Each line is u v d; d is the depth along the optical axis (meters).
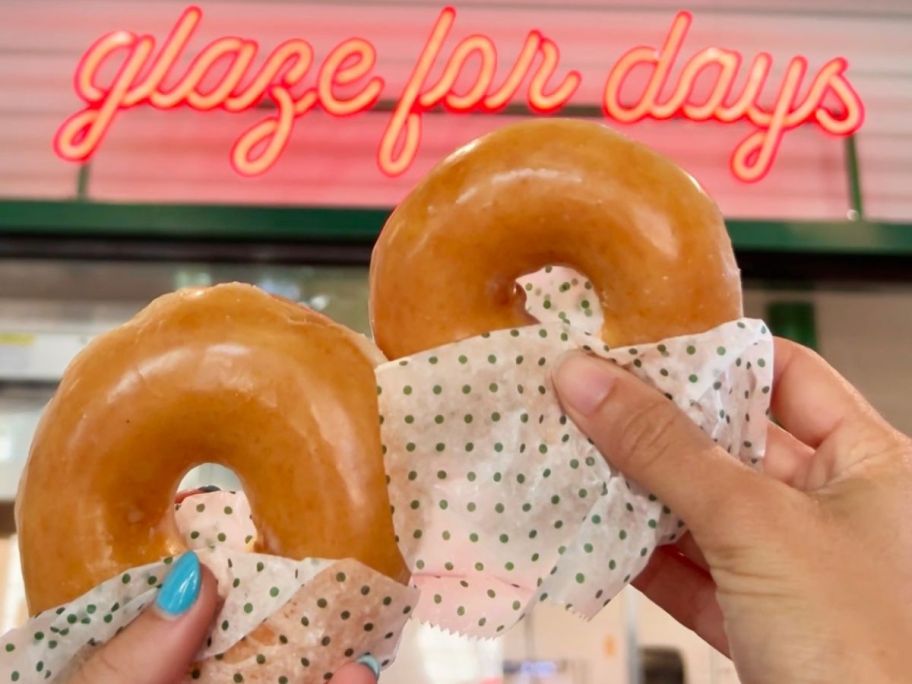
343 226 0.56
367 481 0.20
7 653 0.20
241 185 0.58
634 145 0.21
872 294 0.60
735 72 0.58
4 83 0.59
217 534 0.22
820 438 0.24
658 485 0.20
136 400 0.20
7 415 0.56
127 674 0.19
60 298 0.59
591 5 0.62
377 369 0.20
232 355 0.20
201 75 0.56
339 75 0.57
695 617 0.28
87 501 0.20
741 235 0.57
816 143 0.60
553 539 0.21
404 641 0.51
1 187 0.57
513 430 0.21
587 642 0.52
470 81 0.59
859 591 0.19
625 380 0.20
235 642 0.20
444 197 0.21
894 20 0.63
